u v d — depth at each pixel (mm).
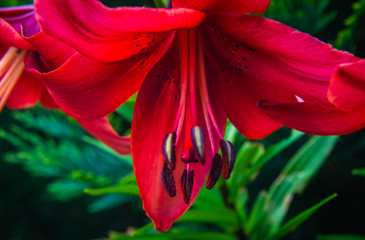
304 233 627
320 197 574
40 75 236
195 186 257
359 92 202
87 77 242
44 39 259
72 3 208
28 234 964
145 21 220
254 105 267
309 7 475
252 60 254
